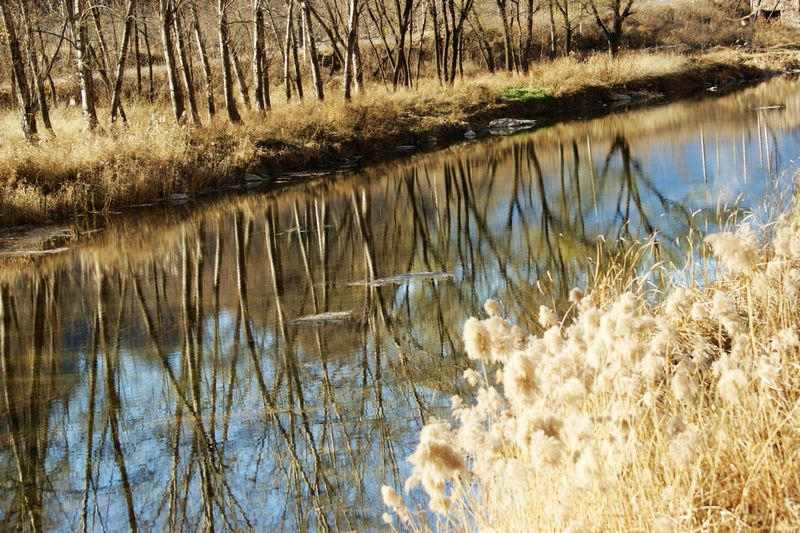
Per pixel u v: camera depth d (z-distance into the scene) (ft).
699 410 13.88
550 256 43.60
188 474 23.32
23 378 31.76
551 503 13.21
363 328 34.50
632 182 61.98
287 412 26.81
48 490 23.17
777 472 12.87
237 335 34.94
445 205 61.31
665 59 146.30
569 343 15.17
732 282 22.44
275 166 85.30
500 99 120.88
